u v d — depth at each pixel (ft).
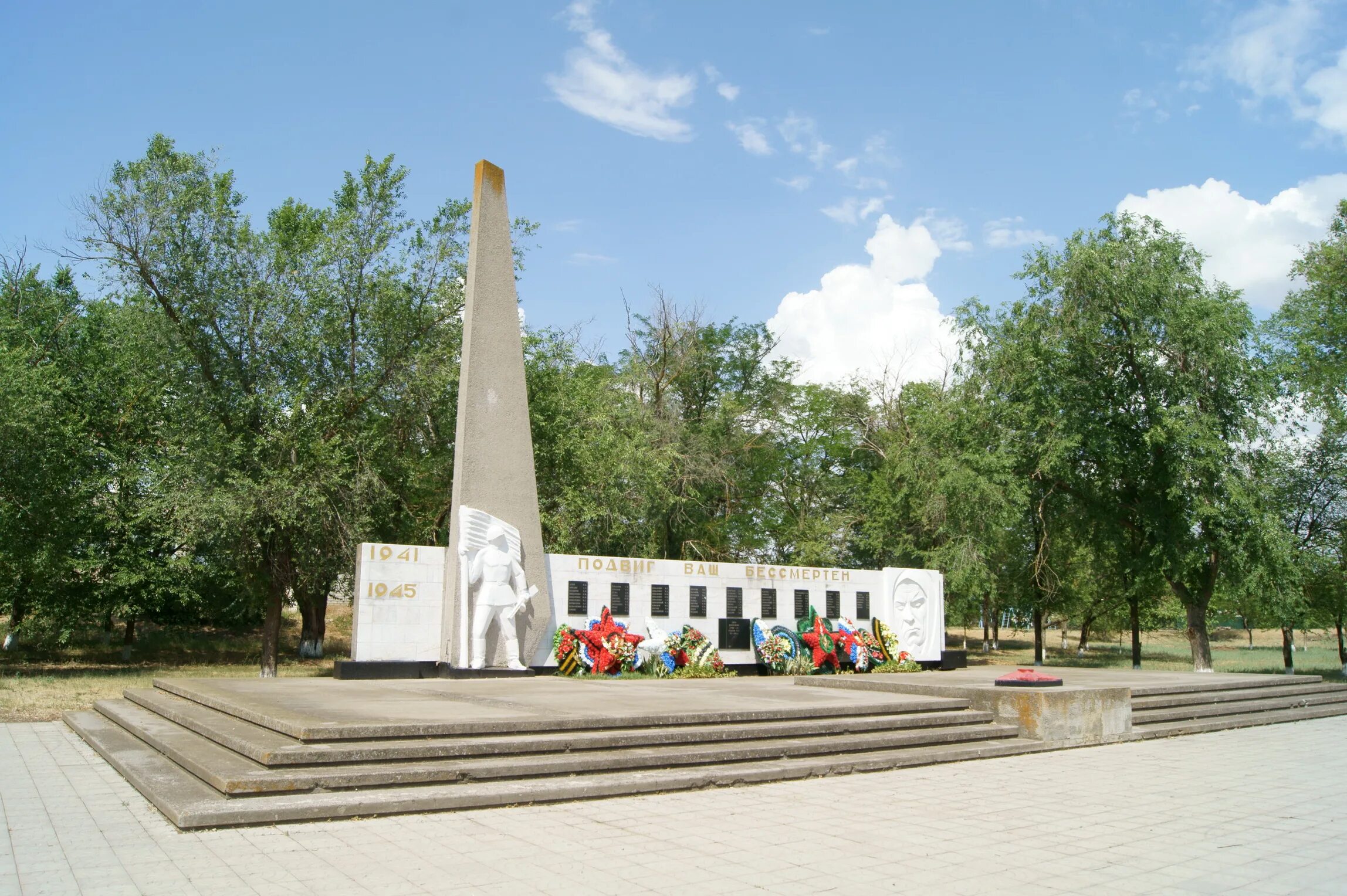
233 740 30.30
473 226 64.13
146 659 99.66
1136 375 95.76
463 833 23.66
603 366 116.26
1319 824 27.22
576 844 22.93
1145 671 84.94
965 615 130.82
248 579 76.07
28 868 20.40
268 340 72.95
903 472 117.08
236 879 19.53
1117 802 30.37
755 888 19.66
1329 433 103.45
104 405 87.56
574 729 32.19
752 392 129.90
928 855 22.84
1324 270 108.58
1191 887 20.52
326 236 76.89
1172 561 92.84
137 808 26.66
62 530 74.49
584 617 65.67
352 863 20.81
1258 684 62.69
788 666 71.72
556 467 90.27
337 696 42.22
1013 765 37.91
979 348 103.91
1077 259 93.09
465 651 58.08
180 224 71.31
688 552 116.78
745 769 32.14
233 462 70.38
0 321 76.74
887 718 39.45
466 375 61.82
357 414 79.25
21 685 63.41
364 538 75.00
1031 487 100.22
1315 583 104.17
